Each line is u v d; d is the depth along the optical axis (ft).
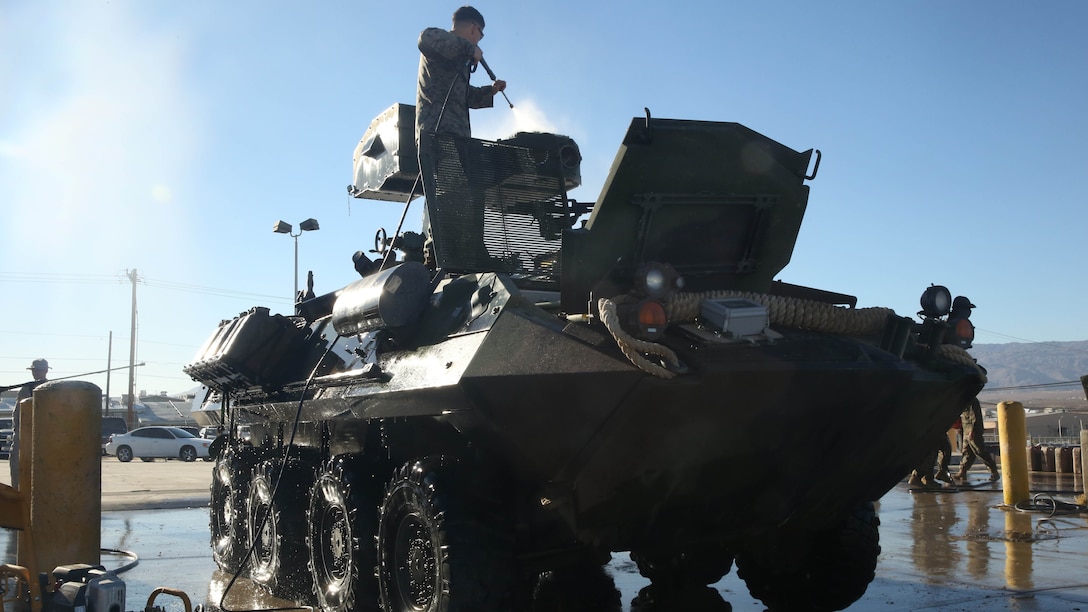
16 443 31.35
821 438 15.84
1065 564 24.23
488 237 20.71
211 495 28.99
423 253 21.49
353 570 18.76
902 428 16.69
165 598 22.39
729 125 15.61
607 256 15.43
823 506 17.49
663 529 16.67
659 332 13.71
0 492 16.19
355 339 20.88
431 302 18.58
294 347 24.52
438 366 16.35
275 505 23.07
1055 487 45.44
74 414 20.07
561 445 14.71
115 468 81.87
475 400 15.03
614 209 15.30
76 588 16.16
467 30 23.94
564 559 16.67
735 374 13.98
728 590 22.45
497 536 15.66
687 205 15.80
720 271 16.87
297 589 22.52
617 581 23.91
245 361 24.12
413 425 18.16
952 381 16.49
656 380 13.57
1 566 16.49
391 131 26.09
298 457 23.66
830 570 18.86
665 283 14.30
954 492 44.16
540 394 14.35
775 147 16.20
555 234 21.65
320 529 21.18
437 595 15.51
